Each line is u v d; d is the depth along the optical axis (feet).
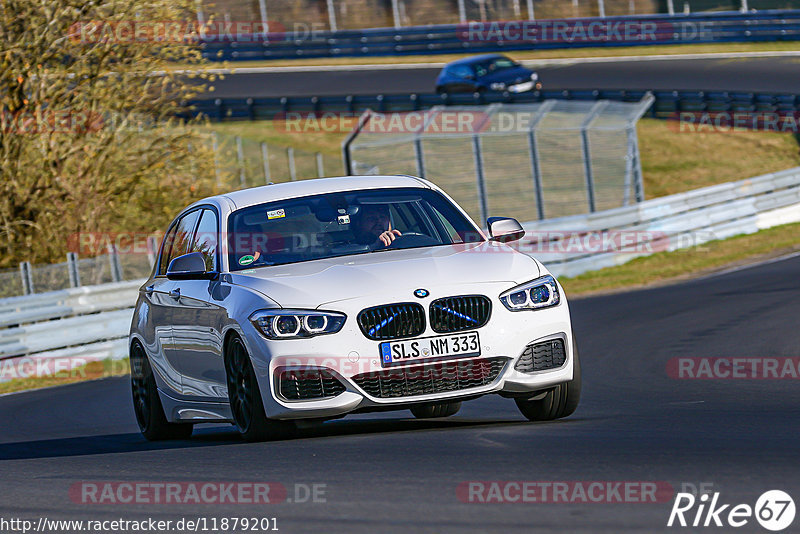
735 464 60.18
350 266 80.48
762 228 300.81
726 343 140.05
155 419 99.35
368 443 75.97
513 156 383.86
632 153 317.01
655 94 450.30
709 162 417.28
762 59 508.12
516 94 452.35
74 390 159.74
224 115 505.66
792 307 168.45
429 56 598.34
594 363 134.31
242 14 622.95
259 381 77.05
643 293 215.92
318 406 75.61
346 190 92.17
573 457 64.80
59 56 251.39
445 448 71.10
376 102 480.64
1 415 136.05
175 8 253.44
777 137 431.02
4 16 242.58
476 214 344.08
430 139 384.88
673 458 63.05
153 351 97.55
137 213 276.00
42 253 258.37
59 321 187.01
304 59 608.60
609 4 616.39
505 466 63.05
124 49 254.27
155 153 263.70
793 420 78.84
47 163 253.44
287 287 78.64
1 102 248.11
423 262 80.53
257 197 91.81
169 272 86.63
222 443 85.40
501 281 79.10
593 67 534.78
